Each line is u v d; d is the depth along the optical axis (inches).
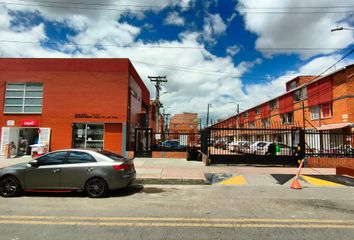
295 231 204.8
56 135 794.2
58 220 230.5
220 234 197.6
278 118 1514.5
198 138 964.0
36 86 812.6
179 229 208.4
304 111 1200.2
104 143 794.2
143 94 1211.2
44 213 253.8
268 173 501.7
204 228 211.2
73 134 795.4
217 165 593.0
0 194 333.4
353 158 584.4
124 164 343.9
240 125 2242.9
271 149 709.9
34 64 811.4
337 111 951.0
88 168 330.6
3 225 216.2
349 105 893.8
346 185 418.0
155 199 320.5
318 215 251.8
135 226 215.0
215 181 445.1
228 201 310.8
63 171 331.3
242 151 735.7
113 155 361.4
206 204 294.8
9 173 331.9
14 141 804.6
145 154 744.3
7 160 681.6
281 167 577.0
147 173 486.0
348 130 881.5
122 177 336.2
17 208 273.0
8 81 810.2
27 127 800.9
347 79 901.8
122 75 808.3
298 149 594.2
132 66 883.4
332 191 374.9
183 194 351.6
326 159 583.8
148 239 187.0
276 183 431.2
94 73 808.9
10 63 813.9
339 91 941.2
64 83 807.1
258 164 595.5
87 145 797.2
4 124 800.3
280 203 302.0
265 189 387.5
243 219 236.2
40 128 788.6
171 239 187.2
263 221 230.8
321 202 308.8
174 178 435.8
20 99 808.9
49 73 808.9
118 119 795.4
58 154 346.0
